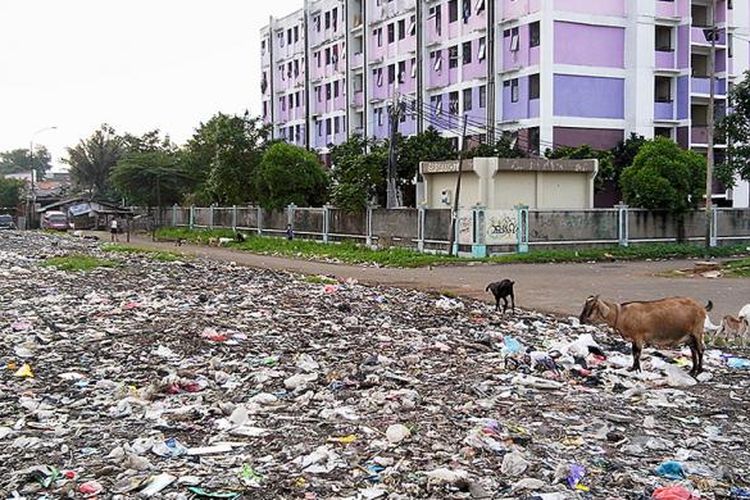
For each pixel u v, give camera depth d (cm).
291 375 941
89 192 8256
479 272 2525
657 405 812
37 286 1967
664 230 3391
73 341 1172
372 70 5372
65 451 647
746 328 1158
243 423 728
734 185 3219
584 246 3222
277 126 6825
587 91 3894
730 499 552
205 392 866
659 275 2367
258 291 1877
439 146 3853
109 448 657
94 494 550
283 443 664
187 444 666
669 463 608
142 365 1004
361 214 3678
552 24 3794
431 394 847
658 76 4041
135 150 6644
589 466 613
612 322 963
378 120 5334
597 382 912
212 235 4578
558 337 1220
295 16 6438
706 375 946
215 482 570
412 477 580
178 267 2655
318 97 6184
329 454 627
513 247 3089
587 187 3325
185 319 1377
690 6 4041
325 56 6031
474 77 4297
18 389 878
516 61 4009
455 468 600
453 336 1232
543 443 671
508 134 4084
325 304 1627
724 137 3070
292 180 4219
